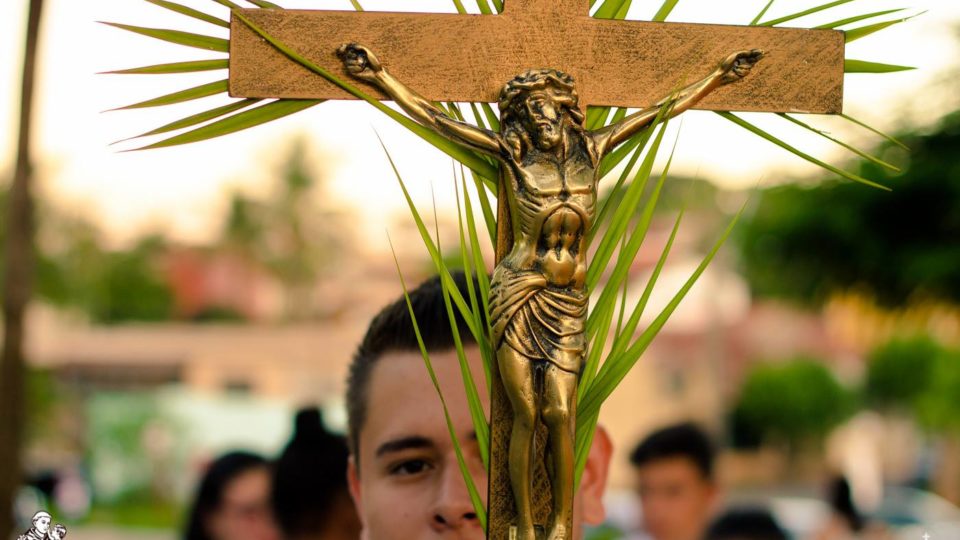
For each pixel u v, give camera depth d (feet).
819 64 4.40
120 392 81.20
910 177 29.43
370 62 4.14
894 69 4.46
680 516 12.23
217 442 60.64
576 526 4.75
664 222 44.14
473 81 4.24
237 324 90.12
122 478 60.13
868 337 75.20
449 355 5.10
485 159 4.17
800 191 32.63
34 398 61.52
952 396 65.62
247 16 4.16
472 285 4.10
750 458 80.23
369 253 91.81
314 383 83.35
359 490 5.72
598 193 4.13
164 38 4.17
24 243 19.20
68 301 77.25
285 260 89.81
